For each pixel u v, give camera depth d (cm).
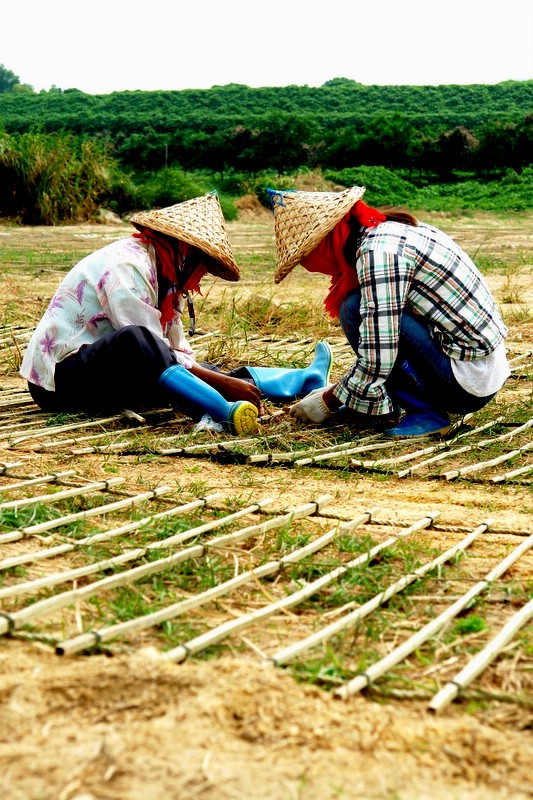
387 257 371
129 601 231
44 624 217
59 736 165
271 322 700
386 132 3634
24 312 714
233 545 272
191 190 2155
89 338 415
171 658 196
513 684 194
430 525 294
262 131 3744
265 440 389
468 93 7312
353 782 156
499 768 161
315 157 3675
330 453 374
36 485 327
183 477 345
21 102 7800
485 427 416
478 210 2650
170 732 166
